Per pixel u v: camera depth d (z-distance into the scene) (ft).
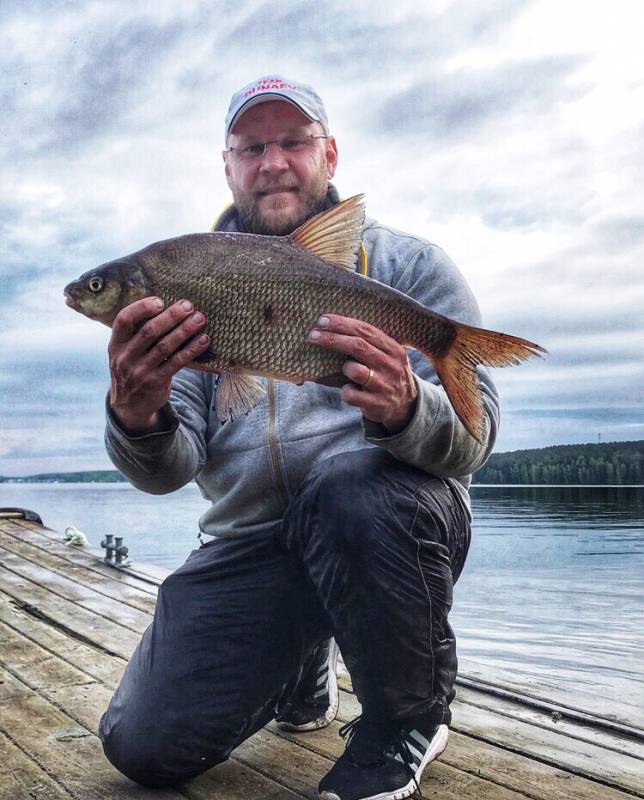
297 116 4.29
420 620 3.38
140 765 3.67
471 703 4.89
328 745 4.26
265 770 3.96
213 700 3.74
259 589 3.86
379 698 3.47
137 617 7.25
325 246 3.37
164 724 3.67
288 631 3.90
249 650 3.83
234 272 3.21
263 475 3.96
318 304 3.25
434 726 3.58
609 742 4.23
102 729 3.89
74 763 4.04
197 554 4.17
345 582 3.42
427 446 3.42
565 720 4.58
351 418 3.97
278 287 3.23
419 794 3.58
